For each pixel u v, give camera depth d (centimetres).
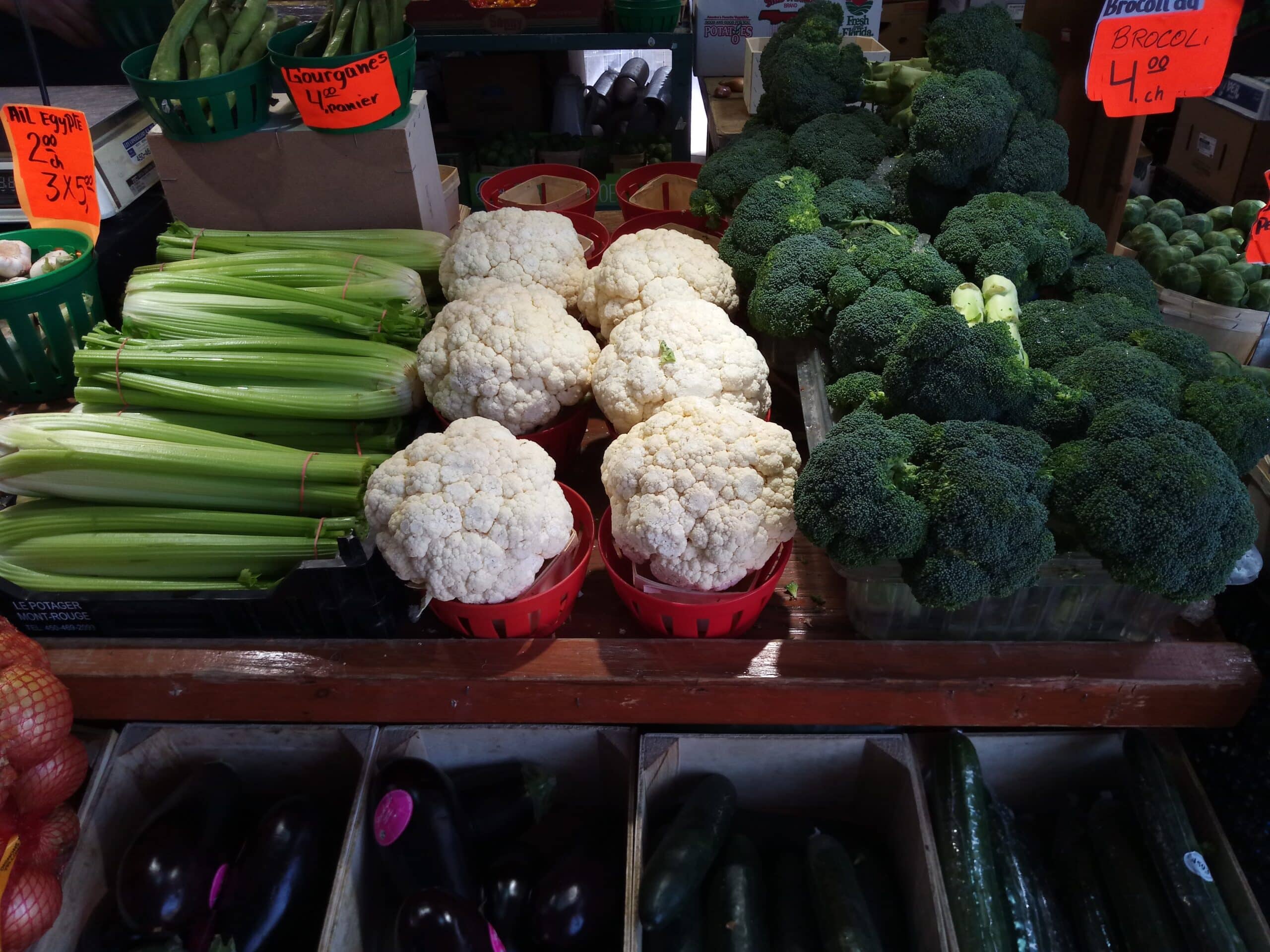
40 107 101
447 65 197
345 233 114
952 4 173
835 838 89
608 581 93
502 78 198
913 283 89
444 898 81
